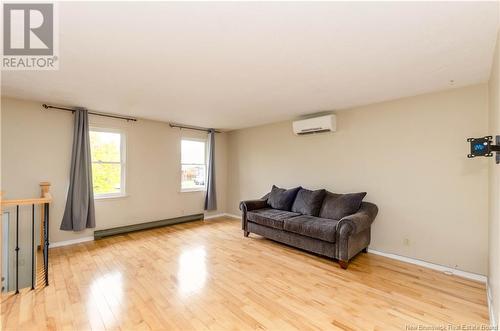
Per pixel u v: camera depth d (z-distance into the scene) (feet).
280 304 7.14
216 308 6.91
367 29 5.55
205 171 19.19
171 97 10.87
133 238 13.62
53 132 12.09
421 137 10.26
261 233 13.12
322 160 13.88
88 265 9.82
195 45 6.26
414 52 6.66
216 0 4.51
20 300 7.20
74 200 12.15
